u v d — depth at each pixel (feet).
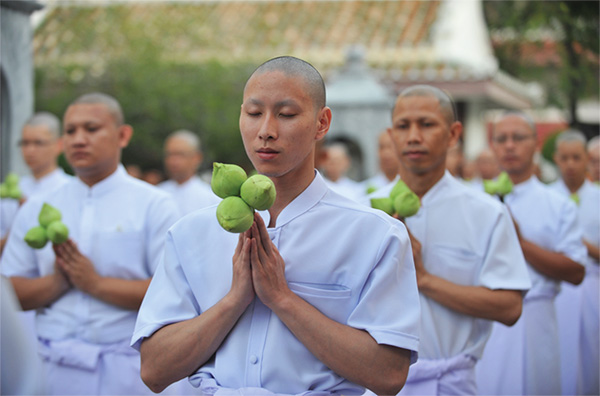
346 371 8.05
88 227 13.64
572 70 43.78
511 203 17.28
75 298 13.23
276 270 8.09
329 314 8.34
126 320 13.24
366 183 27.89
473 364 12.42
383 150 22.34
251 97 8.16
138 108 41.45
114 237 13.57
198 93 42.16
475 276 12.31
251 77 8.26
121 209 13.74
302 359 8.25
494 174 27.45
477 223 12.37
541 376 16.19
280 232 8.52
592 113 60.54
